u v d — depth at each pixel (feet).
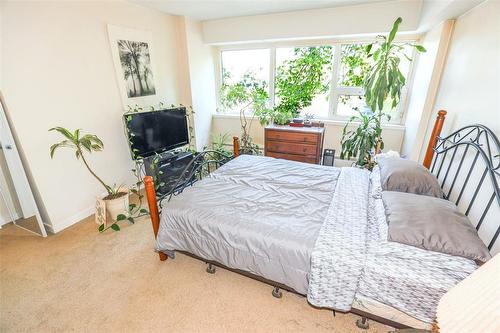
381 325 4.72
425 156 7.37
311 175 7.48
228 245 4.92
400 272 3.78
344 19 10.07
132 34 9.62
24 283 5.85
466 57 6.08
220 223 5.06
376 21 9.63
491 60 4.86
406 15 9.14
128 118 9.16
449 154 6.19
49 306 5.24
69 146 7.97
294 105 13.04
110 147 9.45
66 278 5.99
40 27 6.88
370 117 10.16
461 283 2.09
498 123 4.40
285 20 11.00
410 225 4.16
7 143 6.81
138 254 6.84
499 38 4.66
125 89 9.67
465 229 3.96
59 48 7.40
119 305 5.24
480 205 4.55
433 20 7.61
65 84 7.70
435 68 7.78
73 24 7.68
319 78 12.20
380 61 8.76
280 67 12.80
